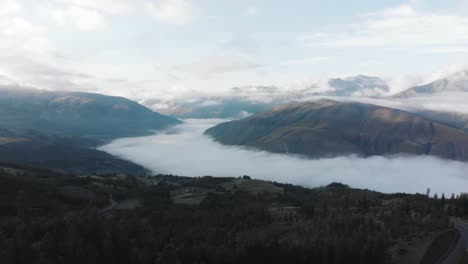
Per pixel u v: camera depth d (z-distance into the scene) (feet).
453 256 402.31
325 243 400.47
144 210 608.19
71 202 642.22
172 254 374.63
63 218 515.09
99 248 388.78
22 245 369.09
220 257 385.91
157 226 496.64
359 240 403.95
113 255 381.81
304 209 564.71
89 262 364.79
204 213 569.64
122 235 403.54
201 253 388.98
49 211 574.56
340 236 429.79
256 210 564.30
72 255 364.17
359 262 381.40
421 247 416.05
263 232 469.98
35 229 458.50
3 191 597.93
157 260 365.20
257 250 392.06
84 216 458.09
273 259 392.68
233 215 546.26
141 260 369.71
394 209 551.59
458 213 589.73
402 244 426.51
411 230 464.24
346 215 503.20
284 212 595.88
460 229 497.87
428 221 497.05
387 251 393.70
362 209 579.07
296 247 400.47
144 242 408.67
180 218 533.96
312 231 461.78
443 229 477.77
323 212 547.90
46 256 365.20
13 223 488.02
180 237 435.94
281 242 429.38
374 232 440.86
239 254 390.01
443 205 618.03
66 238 405.59
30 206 567.59
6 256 354.95
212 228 476.54
